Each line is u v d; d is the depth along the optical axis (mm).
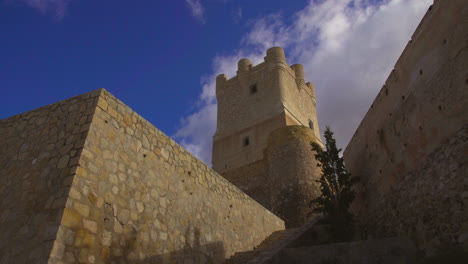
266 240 10875
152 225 6598
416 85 7863
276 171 18109
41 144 6152
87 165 5574
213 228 8586
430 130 7223
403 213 8117
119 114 6691
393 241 6828
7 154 6430
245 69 27609
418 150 7699
